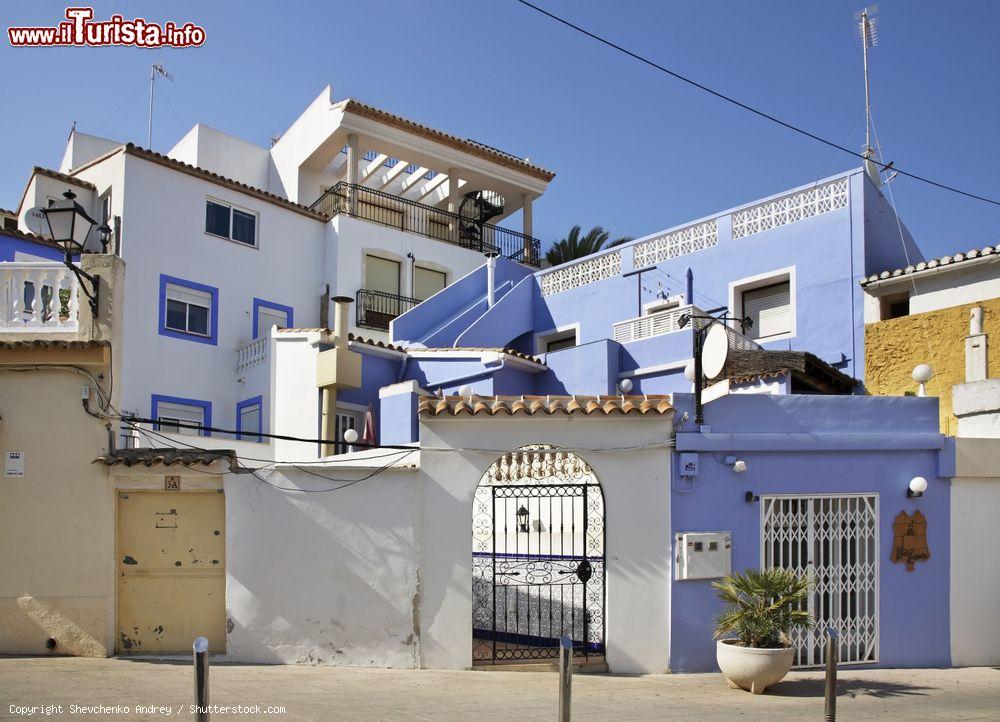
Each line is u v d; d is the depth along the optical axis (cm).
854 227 1908
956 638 1217
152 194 2181
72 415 1114
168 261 2186
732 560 1149
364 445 1109
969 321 1708
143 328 2105
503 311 2455
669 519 1133
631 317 2300
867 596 1195
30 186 2208
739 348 1869
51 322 1148
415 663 1074
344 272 2573
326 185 3027
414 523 1095
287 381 1991
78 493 1102
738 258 2112
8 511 1095
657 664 1109
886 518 1212
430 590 1088
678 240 2256
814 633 1169
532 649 1180
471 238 3058
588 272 2459
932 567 1223
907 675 1141
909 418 1238
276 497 1116
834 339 1912
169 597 1112
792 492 1182
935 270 1744
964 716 910
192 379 2184
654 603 1118
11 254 1942
